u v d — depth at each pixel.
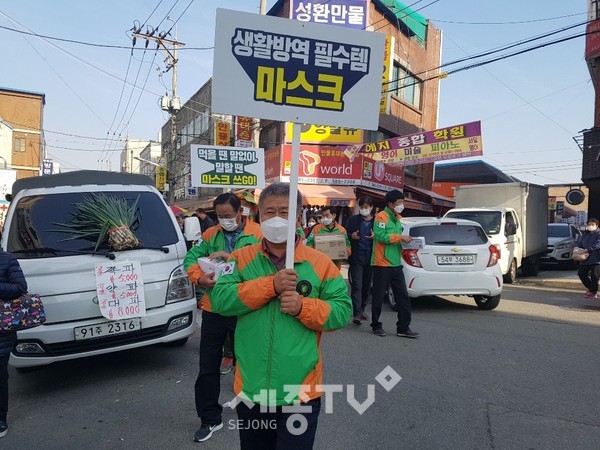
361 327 7.01
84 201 5.34
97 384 4.72
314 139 17.86
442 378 4.79
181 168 37.19
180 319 5.02
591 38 15.50
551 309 8.50
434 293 7.80
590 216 16.23
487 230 12.05
